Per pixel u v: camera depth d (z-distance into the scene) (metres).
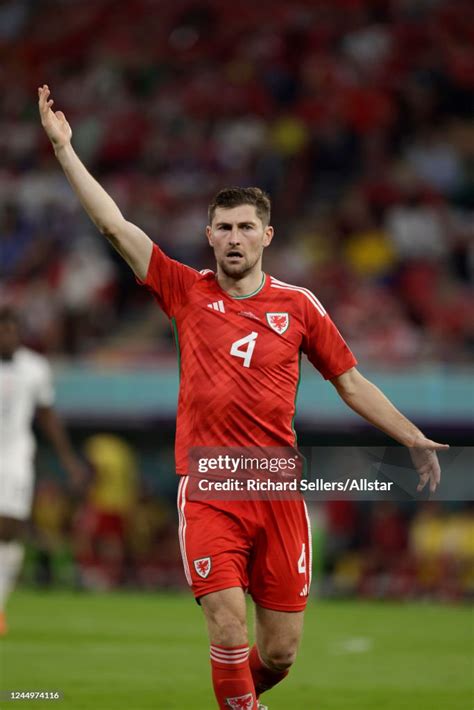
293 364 19.73
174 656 34.12
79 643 36.91
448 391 60.03
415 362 63.88
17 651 34.38
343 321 69.44
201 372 19.33
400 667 32.50
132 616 46.03
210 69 95.94
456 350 67.12
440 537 58.66
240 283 19.80
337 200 82.56
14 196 85.50
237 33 98.81
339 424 60.16
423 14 95.50
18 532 39.50
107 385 63.22
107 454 62.88
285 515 19.33
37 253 80.50
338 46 94.25
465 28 94.81
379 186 80.88
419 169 83.94
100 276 76.69
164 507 64.94
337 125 86.94
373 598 59.09
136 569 63.12
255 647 20.47
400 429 20.20
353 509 61.41
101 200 19.33
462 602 57.16
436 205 80.50
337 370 20.22
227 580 18.56
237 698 18.39
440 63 91.44
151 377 62.94
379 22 95.75
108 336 74.81
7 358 39.84
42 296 75.69
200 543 18.77
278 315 19.66
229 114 90.31
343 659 34.12
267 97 91.12
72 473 41.41
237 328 19.44
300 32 95.62
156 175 86.56
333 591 60.06
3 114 97.31
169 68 97.38
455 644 38.31
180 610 48.91
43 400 40.56
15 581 62.88
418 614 48.97
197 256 79.62
